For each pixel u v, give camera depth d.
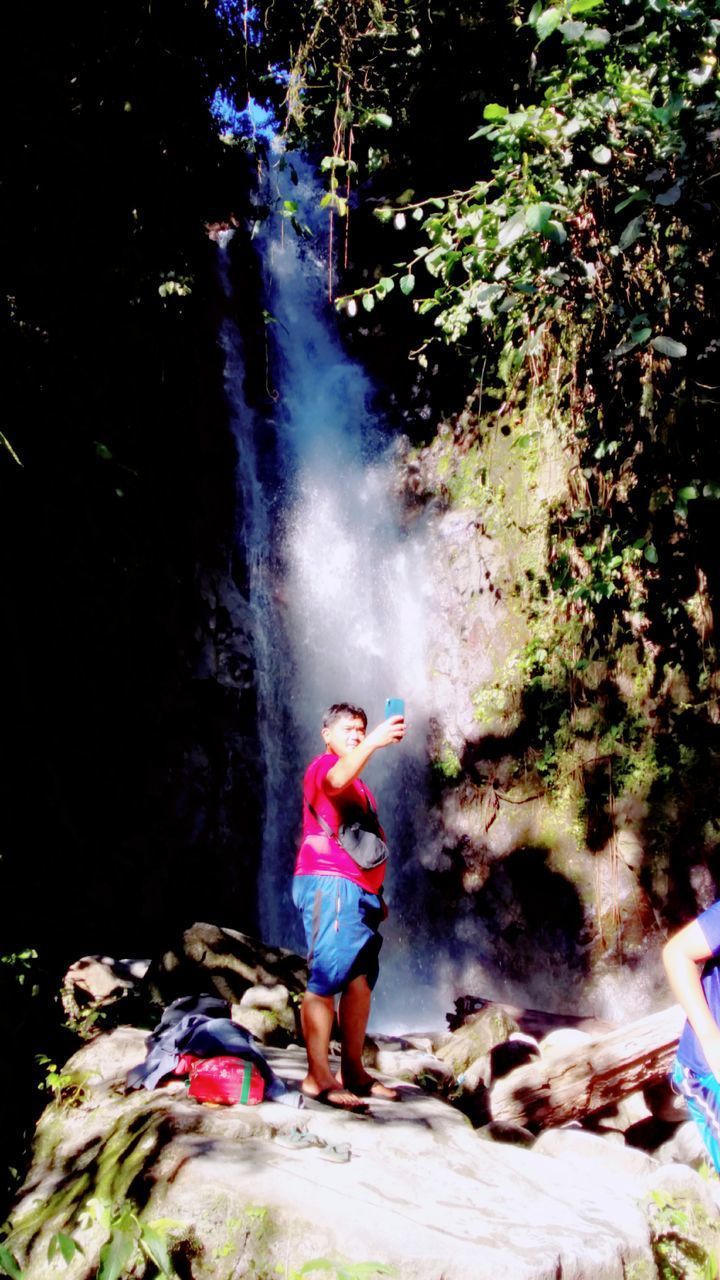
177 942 5.49
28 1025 4.76
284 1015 4.95
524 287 5.67
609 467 9.16
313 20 7.92
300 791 12.46
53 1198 3.11
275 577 12.91
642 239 6.17
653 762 9.70
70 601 9.43
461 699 11.43
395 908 11.63
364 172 12.47
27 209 6.69
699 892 9.26
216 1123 3.11
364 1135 3.21
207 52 7.57
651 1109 4.41
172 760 11.03
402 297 13.02
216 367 12.27
